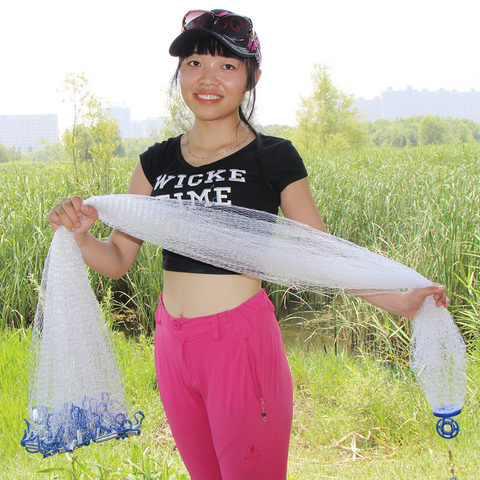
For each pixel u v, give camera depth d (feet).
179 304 4.51
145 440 8.12
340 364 11.00
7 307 14.16
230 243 4.21
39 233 16.26
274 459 4.36
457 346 4.57
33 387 4.24
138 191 5.08
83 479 6.34
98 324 4.39
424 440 7.93
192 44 4.52
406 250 14.96
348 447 8.06
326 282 4.38
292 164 4.50
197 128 4.77
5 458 7.28
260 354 4.24
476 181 20.53
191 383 4.42
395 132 235.40
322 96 88.53
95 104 24.08
